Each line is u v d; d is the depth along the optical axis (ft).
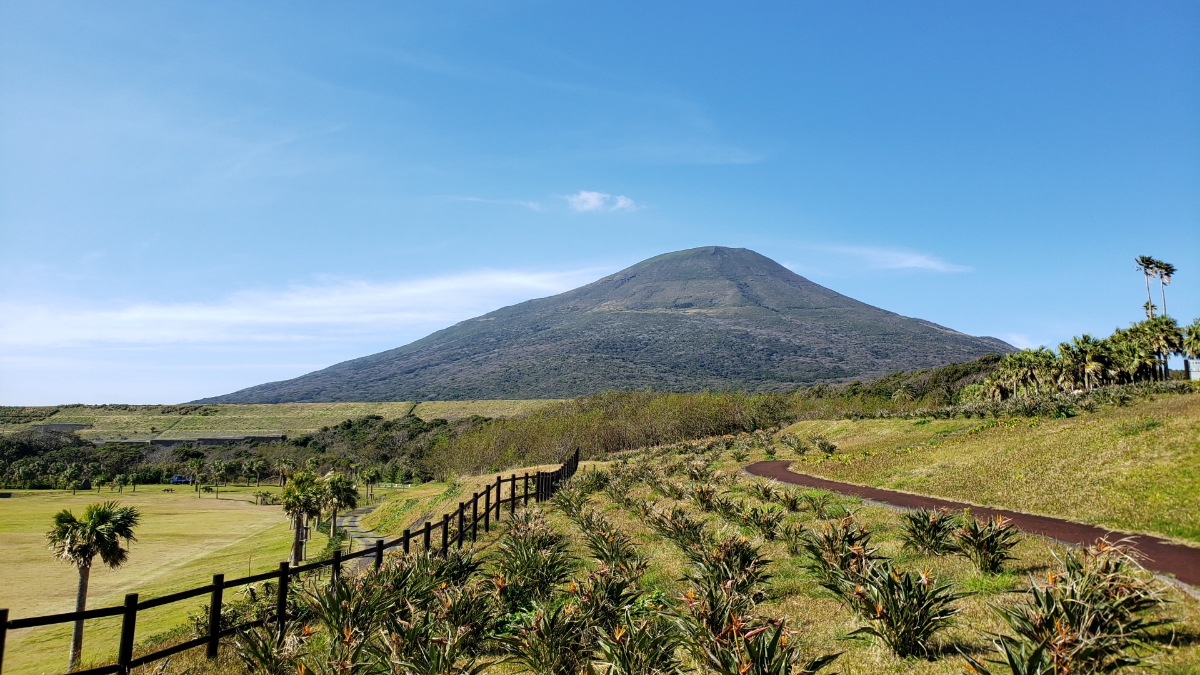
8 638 89.76
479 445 250.16
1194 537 36.78
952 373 312.29
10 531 210.79
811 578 36.32
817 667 21.56
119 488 386.93
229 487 394.11
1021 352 240.73
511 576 37.40
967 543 34.30
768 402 239.71
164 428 526.57
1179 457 54.24
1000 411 129.29
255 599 50.37
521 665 27.86
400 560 39.40
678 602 31.65
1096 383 209.67
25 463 396.16
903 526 41.91
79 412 581.53
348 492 173.17
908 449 101.55
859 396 271.69
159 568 153.07
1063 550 35.40
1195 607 24.67
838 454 115.24
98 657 41.52
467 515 100.17
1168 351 209.87
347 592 31.30
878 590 25.63
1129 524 41.78
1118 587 21.95
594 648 26.73
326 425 515.91
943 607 27.22
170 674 28.66
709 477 94.73
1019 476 63.31
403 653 25.46
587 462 179.63
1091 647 19.44
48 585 136.15
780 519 51.98
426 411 536.83
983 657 22.53
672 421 229.04
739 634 22.48
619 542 46.32
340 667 24.90
